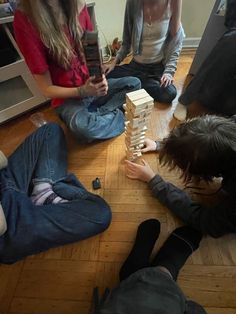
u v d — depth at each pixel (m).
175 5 1.08
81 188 0.91
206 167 0.58
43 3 0.76
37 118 1.30
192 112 1.26
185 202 0.78
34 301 0.70
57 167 0.95
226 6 1.05
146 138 1.10
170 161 0.66
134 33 1.18
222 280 0.72
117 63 1.38
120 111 1.20
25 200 0.80
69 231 0.75
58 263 0.77
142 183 0.96
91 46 0.77
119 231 0.83
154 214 0.87
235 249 0.77
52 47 0.84
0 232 0.68
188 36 1.72
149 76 1.34
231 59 0.96
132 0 1.08
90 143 1.14
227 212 0.63
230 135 0.55
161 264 0.70
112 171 1.02
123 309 0.46
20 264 0.77
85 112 1.05
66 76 0.97
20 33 0.80
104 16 1.54
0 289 0.73
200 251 0.77
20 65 1.11
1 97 1.21
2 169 0.88
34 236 0.72
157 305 0.47
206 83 1.10
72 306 0.69
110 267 0.75
